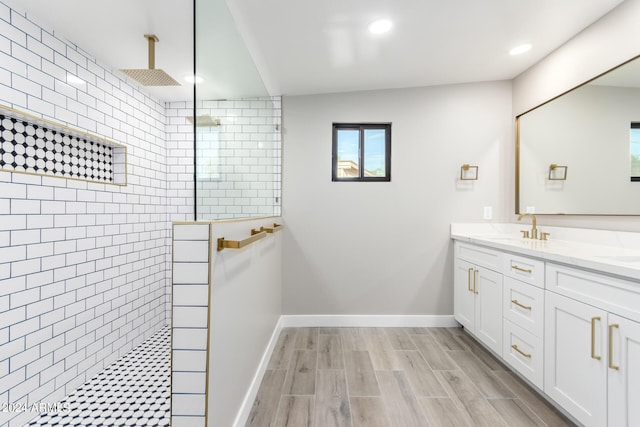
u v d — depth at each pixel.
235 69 1.62
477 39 1.93
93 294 1.93
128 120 2.30
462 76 2.50
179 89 2.51
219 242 1.12
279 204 2.68
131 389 1.78
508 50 2.09
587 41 1.86
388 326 2.69
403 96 2.66
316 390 1.71
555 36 1.94
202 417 1.03
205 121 1.17
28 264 1.50
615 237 1.72
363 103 2.66
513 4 1.60
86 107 1.90
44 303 1.58
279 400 1.61
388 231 2.69
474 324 2.30
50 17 1.55
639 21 1.57
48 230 1.61
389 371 1.92
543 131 2.26
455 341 2.38
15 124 1.48
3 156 1.42
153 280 2.60
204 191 1.15
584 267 1.31
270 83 2.44
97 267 1.97
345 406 1.56
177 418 1.04
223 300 1.18
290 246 2.70
